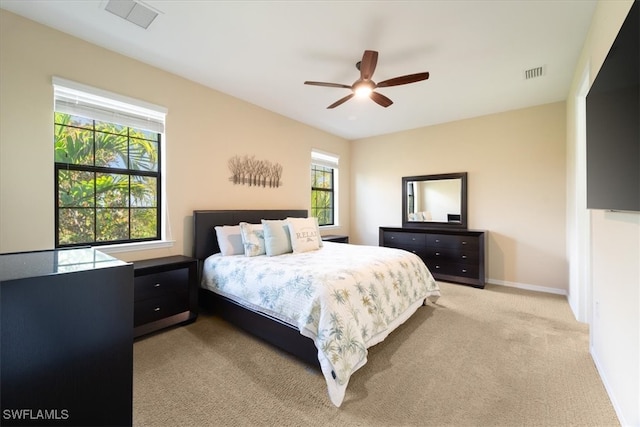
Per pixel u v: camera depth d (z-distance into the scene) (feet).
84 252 3.82
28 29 7.00
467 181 14.53
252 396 5.54
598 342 6.40
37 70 7.14
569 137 11.09
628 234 4.66
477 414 5.03
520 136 13.12
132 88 8.81
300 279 6.88
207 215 10.46
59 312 2.44
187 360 6.84
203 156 10.80
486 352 7.21
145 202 9.57
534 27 7.20
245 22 7.11
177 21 7.09
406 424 4.82
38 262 3.02
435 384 5.90
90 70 7.98
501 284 13.60
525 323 9.03
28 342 2.28
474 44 7.95
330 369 5.44
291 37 7.73
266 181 13.28
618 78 4.32
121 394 2.84
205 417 4.97
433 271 14.29
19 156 6.92
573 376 6.12
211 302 9.51
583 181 9.05
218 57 8.80
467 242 13.30
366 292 7.00
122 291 2.85
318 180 17.34
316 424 4.83
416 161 16.34
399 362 6.76
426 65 9.10
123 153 9.09
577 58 8.65
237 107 11.98
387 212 17.60
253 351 7.30
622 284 4.91
